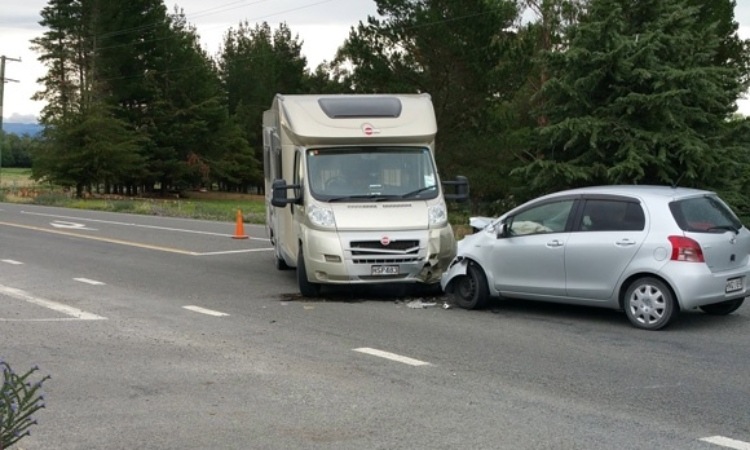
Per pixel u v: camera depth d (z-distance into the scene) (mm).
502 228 11188
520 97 41781
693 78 23219
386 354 8789
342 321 10719
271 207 16234
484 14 38938
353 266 11906
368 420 6516
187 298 12680
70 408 6836
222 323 10602
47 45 71625
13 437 4293
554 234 10664
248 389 7430
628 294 10086
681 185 23531
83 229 25859
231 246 20469
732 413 6684
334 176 12516
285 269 15914
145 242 21500
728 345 9125
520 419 6523
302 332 9992
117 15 70750
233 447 5910
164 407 6879
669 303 9758
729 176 24109
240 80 88375
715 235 9898
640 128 23281
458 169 38156
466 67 38812
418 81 39875
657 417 6574
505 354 8773
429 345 9227
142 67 74125
